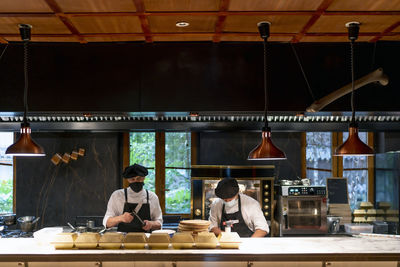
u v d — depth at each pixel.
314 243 3.81
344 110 4.39
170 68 4.36
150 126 5.38
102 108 4.34
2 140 6.98
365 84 4.05
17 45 4.36
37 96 4.34
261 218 4.84
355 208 6.82
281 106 4.36
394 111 4.38
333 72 4.37
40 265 3.42
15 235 5.27
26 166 6.56
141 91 4.35
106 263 3.41
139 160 6.74
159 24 3.63
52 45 4.35
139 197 5.28
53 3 3.07
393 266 3.43
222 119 5.28
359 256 3.41
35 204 6.52
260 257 3.38
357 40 4.25
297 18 3.46
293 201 5.82
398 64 4.37
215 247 3.55
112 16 3.37
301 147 6.77
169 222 6.15
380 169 6.48
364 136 6.88
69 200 6.52
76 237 3.63
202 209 5.86
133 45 4.35
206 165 5.94
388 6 3.17
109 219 4.94
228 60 4.36
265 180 5.85
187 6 3.16
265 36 3.66
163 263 3.39
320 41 4.26
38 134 6.55
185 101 4.34
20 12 3.26
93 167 6.55
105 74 4.35
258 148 3.86
